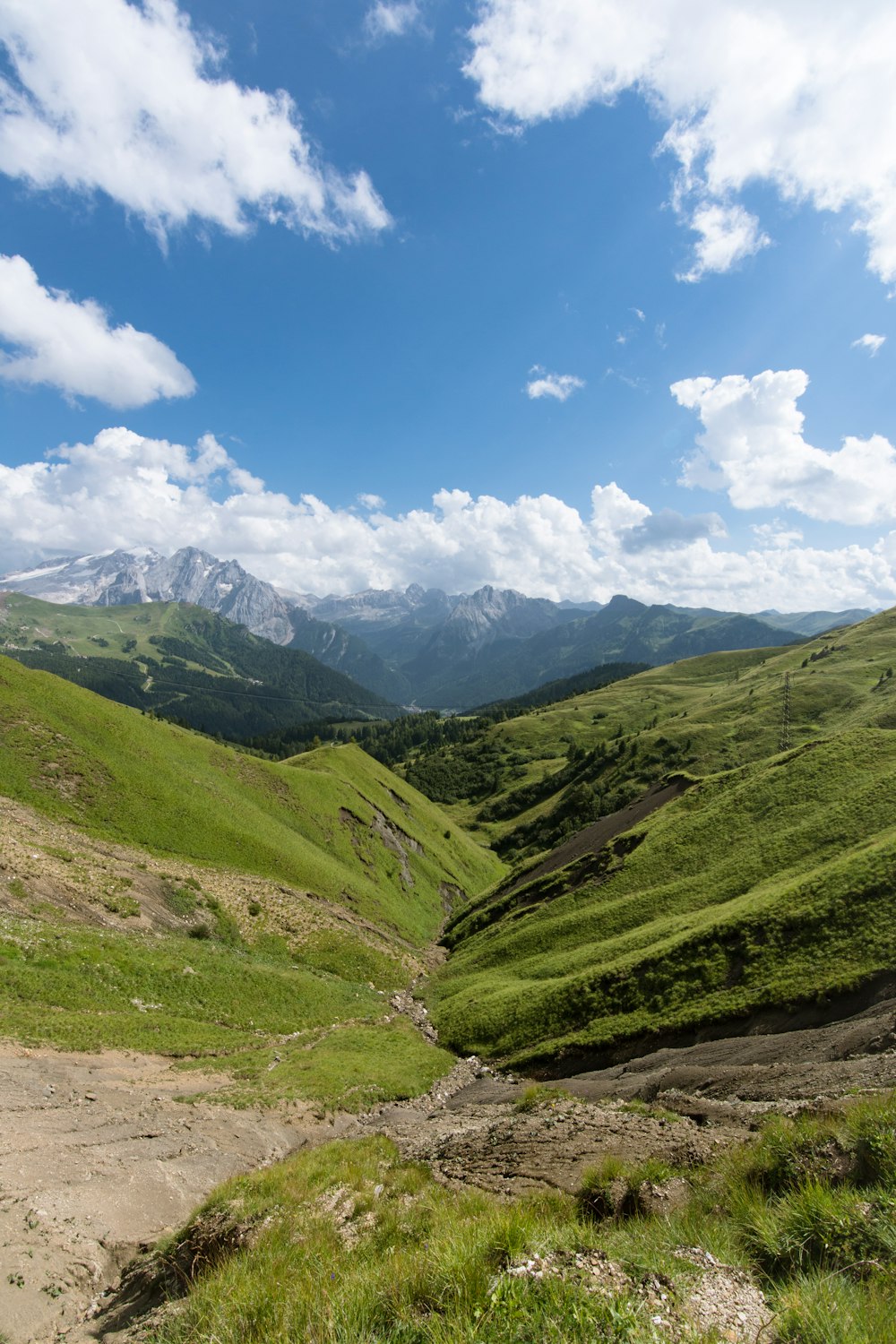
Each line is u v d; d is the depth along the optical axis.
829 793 62.81
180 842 65.69
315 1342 7.20
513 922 75.38
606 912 62.12
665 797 86.94
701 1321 6.82
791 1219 9.00
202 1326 8.97
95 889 45.81
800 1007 33.22
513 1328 6.47
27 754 61.12
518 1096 35.28
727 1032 34.84
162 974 40.03
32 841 47.94
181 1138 22.86
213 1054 33.88
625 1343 6.18
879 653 187.25
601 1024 41.62
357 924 74.31
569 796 168.75
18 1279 12.60
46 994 32.16
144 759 72.69
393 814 122.19
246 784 88.81
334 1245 11.72
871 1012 29.52
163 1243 14.39
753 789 71.50
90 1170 18.33
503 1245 8.52
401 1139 25.98
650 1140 17.67
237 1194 15.34
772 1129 12.45
